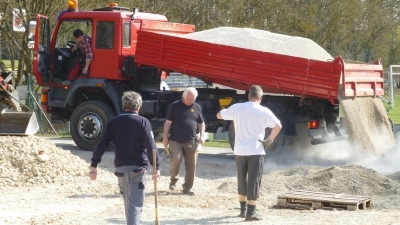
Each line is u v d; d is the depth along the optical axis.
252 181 8.26
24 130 12.84
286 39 14.91
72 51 15.95
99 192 10.68
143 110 15.45
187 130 10.43
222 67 13.90
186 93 10.46
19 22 22.67
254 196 8.27
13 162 11.74
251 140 8.26
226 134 19.58
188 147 10.45
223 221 8.30
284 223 7.94
